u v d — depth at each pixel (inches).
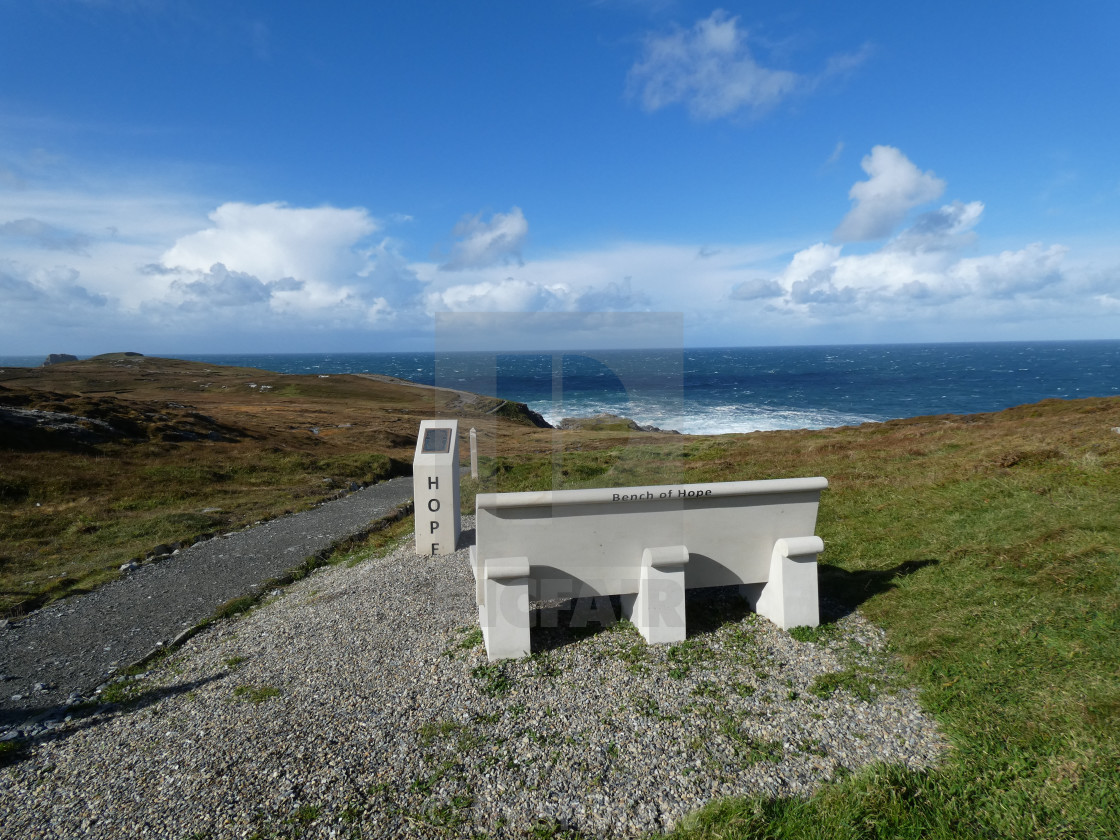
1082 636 181.9
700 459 622.5
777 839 120.9
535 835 125.7
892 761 142.2
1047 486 340.5
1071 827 118.9
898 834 120.3
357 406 1984.5
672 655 193.0
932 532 298.7
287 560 401.7
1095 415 709.9
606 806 132.4
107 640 279.7
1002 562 245.0
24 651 269.9
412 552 364.5
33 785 154.6
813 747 148.6
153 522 520.7
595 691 173.9
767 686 175.8
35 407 931.3
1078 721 146.3
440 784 140.4
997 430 653.9
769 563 217.2
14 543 468.4
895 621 211.5
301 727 166.9
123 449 808.9
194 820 134.0
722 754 147.1
